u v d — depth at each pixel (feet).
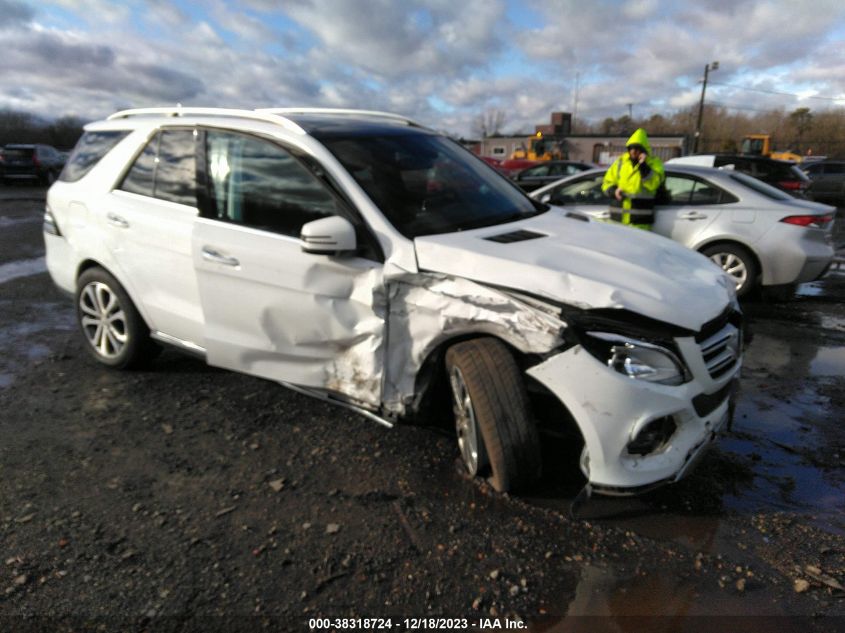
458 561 8.43
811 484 10.39
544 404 9.42
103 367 14.99
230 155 11.97
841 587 7.96
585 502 9.64
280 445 11.43
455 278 9.48
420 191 11.52
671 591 7.93
